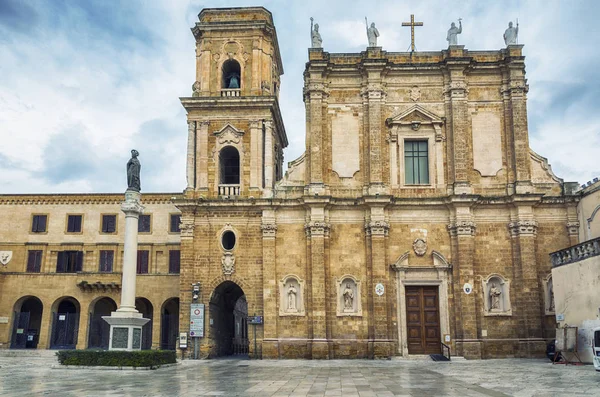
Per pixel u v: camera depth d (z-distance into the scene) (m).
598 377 25.05
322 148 42.09
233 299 47.38
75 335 51.59
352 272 40.66
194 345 40.03
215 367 32.28
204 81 43.91
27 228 53.59
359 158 42.41
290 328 39.88
